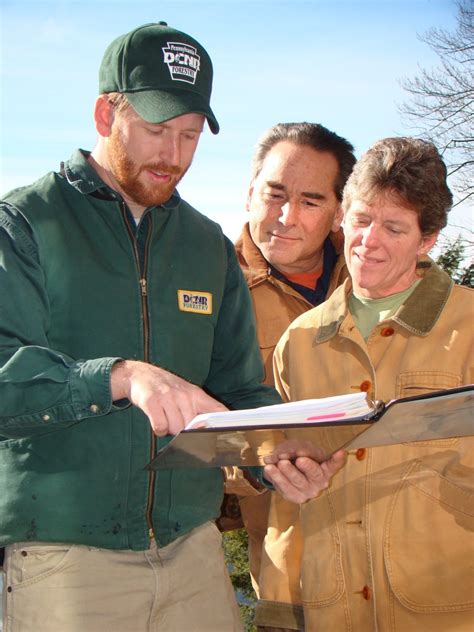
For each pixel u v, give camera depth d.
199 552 2.23
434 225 2.22
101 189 2.13
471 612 2.12
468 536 2.14
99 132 2.16
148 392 1.78
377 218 2.20
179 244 2.26
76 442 2.03
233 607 2.30
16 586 2.03
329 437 1.77
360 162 2.25
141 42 2.08
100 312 2.08
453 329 2.21
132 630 2.07
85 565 2.03
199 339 2.25
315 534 2.35
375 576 2.19
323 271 3.11
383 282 2.24
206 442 1.69
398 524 2.18
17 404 1.86
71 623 2.00
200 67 2.13
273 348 2.94
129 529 2.07
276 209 2.92
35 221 2.04
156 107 2.02
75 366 1.88
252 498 2.93
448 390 1.68
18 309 1.95
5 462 2.04
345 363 2.34
